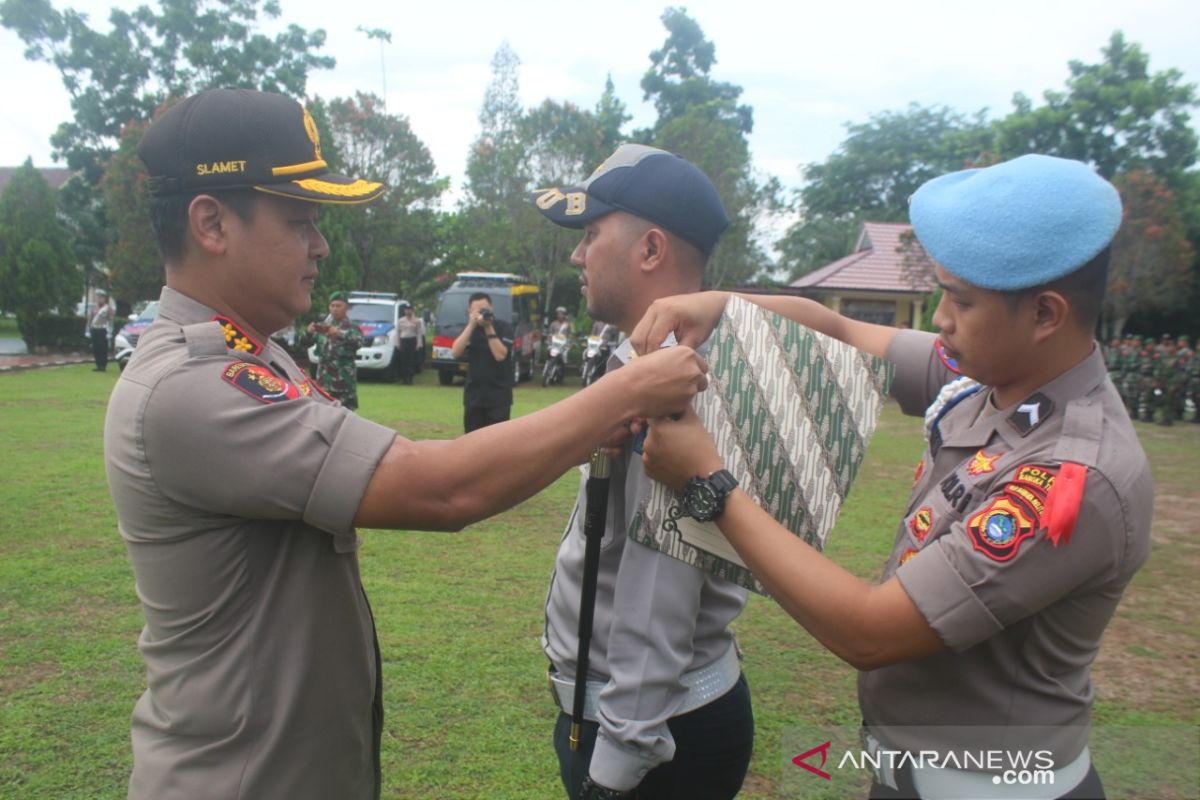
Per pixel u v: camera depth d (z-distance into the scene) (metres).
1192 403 16.12
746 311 1.38
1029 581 1.12
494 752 3.03
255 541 1.33
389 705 3.34
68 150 27.83
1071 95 18.84
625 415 1.29
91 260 29.11
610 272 1.62
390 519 1.27
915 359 1.68
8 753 2.92
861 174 34.94
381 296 19.98
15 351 24.44
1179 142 18.50
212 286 1.42
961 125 34.69
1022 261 1.13
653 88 33.78
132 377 1.31
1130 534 1.14
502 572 5.05
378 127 24.52
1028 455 1.20
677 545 1.35
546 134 23.70
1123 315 18.36
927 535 1.28
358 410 12.41
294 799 1.36
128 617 4.11
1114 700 3.55
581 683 1.53
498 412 7.36
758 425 1.33
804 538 1.31
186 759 1.34
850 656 1.19
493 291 17.72
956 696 1.24
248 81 25.72
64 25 26.25
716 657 1.61
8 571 4.71
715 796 1.67
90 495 6.47
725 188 19.91
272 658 1.34
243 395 1.27
